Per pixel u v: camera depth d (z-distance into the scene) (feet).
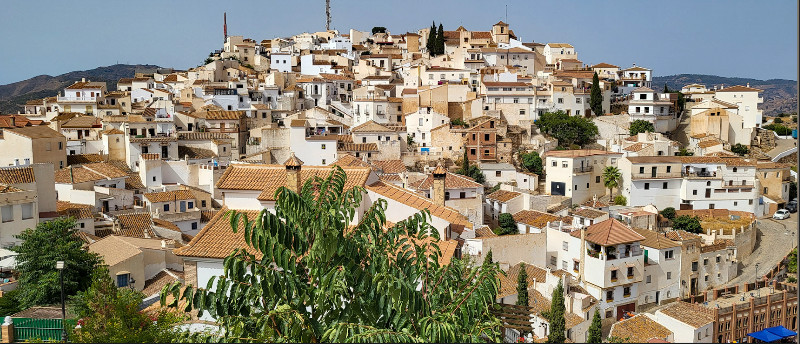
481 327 86.43
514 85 468.34
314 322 84.43
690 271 271.08
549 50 652.07
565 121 439.22
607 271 242.58
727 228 320.29
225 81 549.95
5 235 205.77
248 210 138.41
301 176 143.23
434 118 424.05
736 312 217.36
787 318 229.25
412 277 89.51
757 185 363.56
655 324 212.64
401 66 588.09
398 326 81.46
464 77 518.37
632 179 353.31
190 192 305.73
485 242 244.83
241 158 383.24
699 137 446.60
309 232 85.76
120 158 358.43
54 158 324.60
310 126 437.17
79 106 480.23
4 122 347.36
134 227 255.70
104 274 129.29
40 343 108.68
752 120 512.22
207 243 125.90
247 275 86.22
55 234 177.68
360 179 148.66
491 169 380.99
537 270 242.17
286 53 642.22
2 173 225.76
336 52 644.27
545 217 305.73
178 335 100.53
